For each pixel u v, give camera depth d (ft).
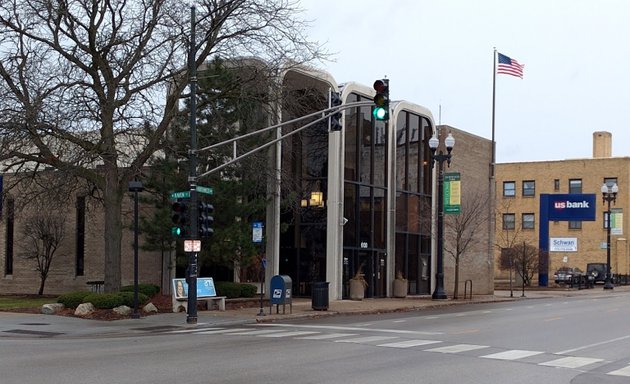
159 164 92.89
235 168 94.12
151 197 97.35
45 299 110.83
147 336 62.90
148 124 88.48
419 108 136.05
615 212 214.28
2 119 81.97
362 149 121.49
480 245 153.69
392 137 128.57
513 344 57.72
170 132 94.63
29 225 119.85
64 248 122.01
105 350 50.80
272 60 92.73
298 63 94.22
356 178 119.24
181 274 106.01
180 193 76.23
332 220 112.47
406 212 132.77
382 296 124.98
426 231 136.77
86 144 85.71
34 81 83.41
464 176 148.05
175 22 86.28
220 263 95.04
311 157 114.93
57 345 55.01
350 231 117.91
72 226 121.29
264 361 44.86
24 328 68.49
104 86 88.22
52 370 40.24
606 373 43.14
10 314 82.43
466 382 38.45
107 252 88.89
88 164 87.76
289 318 82.17
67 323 73.05
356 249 118.42
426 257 138.31
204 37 86.33
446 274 142.31
